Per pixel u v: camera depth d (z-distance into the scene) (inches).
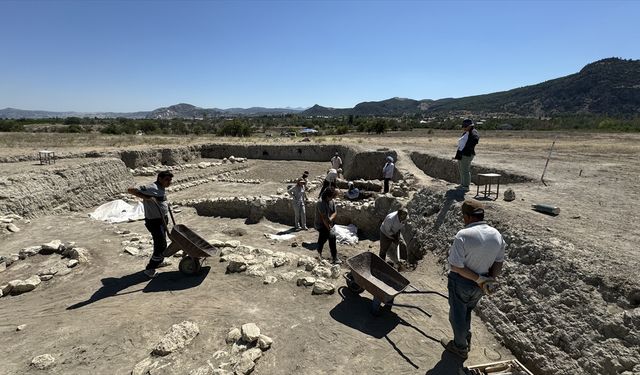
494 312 232.1
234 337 212.5
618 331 170.2
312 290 275.4
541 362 187.6
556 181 515.5
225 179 883.4
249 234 484.1
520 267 243.3
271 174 993.5
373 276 262.5
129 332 221.1
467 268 171.5
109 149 947.3
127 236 399.5
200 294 268.2
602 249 234.2
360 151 1002.1
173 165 1056.8
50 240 382.0
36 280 284.4
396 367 192.7
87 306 251.6
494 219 311.4
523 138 1385.3
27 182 535.8
